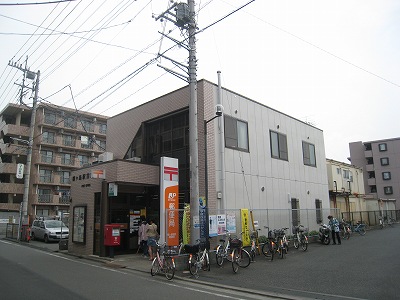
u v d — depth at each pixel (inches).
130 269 466.0
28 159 1030.4
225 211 557.9
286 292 321.1
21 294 301.6
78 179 698.8
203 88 599.8
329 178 1157.7
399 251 562.6
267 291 328.2
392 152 2310.5
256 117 723.4
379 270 406.3
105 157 726.5
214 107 613.6
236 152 646.5
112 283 361.7
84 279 384.2
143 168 613.6
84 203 663.8
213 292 326.3
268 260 517.0
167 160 560.4
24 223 984.3
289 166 806.5
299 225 689.6
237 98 676.1
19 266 487.8
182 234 541.0
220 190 590.9
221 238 547.8
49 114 1676.9
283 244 550.6
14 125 1562.5
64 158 1726.1
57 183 1648.6
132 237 649.0
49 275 410.0
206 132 553.6
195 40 506.3
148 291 323.3
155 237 557.0
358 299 285.9
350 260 489.4
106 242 558.3
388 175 2293.3
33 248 805.9
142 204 672.4
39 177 1609.3
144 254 577.3
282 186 764.6
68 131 1761.8
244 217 585.0
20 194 1561.3
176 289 336.2
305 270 426.6
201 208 504.1
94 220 625.0
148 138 716.7
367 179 2385.6
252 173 677.9
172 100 662.5
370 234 941.8
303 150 884.0
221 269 450.9
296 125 873.5
